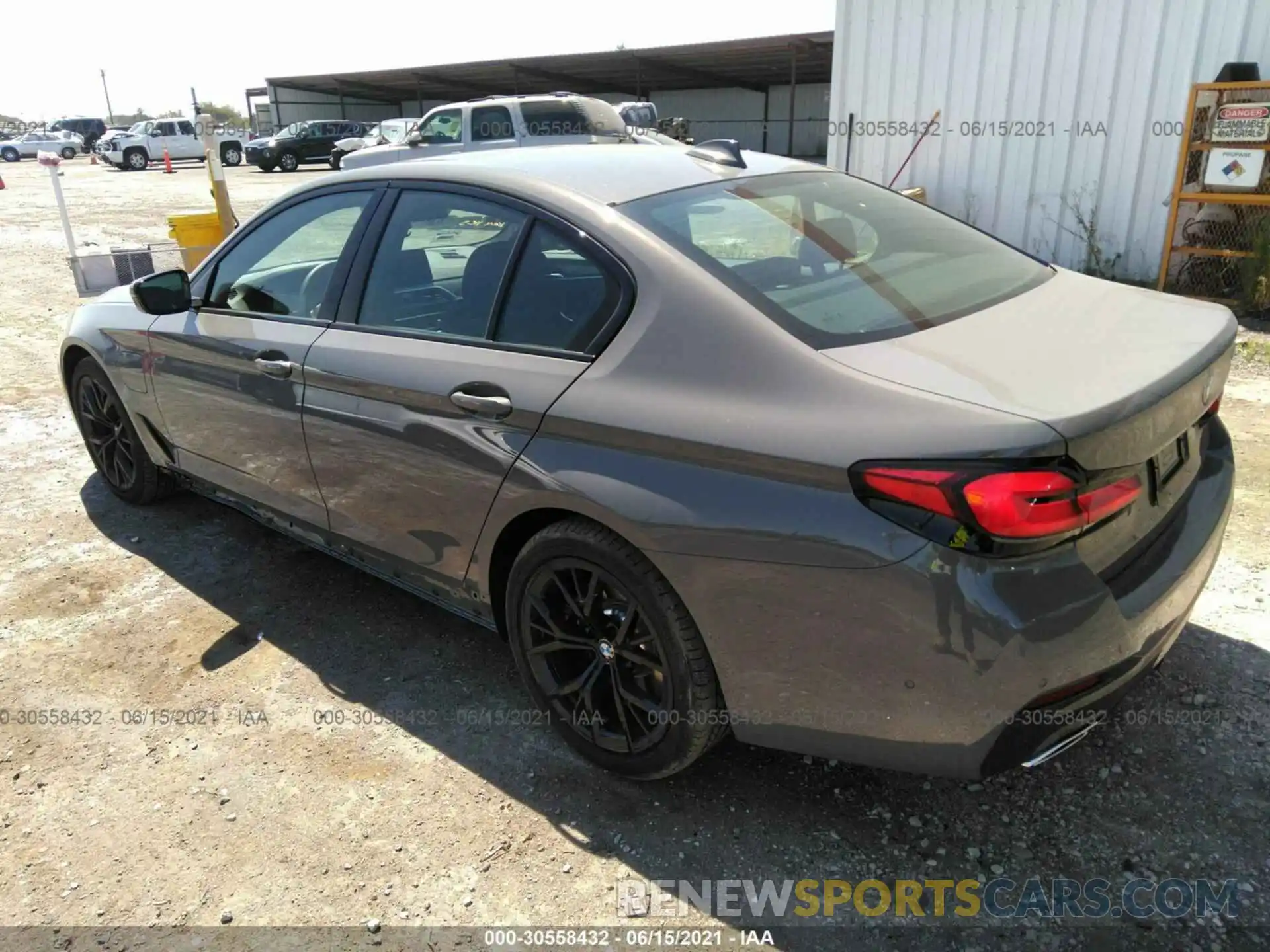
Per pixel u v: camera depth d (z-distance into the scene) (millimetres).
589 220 2510
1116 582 2080
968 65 9195
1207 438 2662
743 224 2594
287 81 42969
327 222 3229
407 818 2514
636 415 2234
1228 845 2287
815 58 29562
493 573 2719
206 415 3627
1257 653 3006
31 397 6301
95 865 2389
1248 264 7516
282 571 3900
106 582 3822
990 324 2299
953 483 1798
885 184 10070
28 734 2895
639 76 33000
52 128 54781
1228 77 7500
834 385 2016
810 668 2070
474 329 2695
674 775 2535
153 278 3553
